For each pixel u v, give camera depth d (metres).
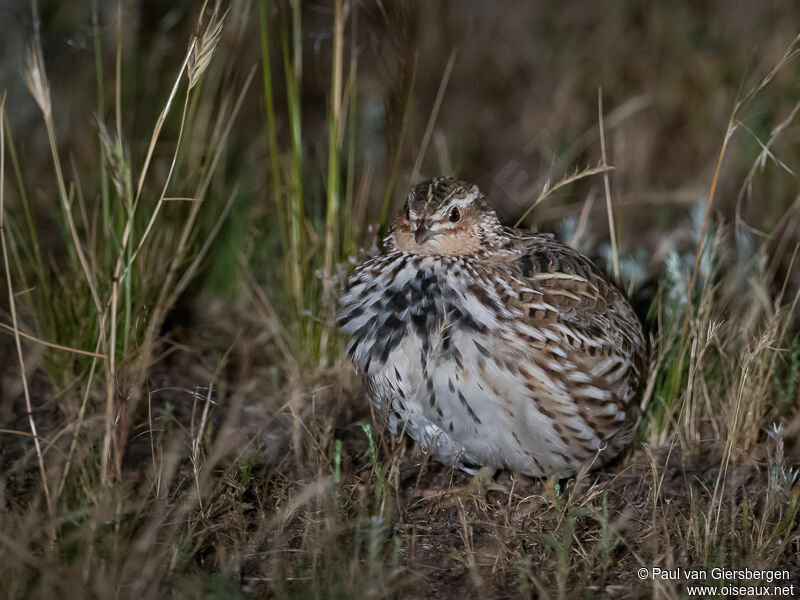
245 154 14.00
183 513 8.26
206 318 12.27
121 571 7.49
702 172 14.94
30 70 8.67
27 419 10.23
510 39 17.94
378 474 8.68
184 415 10.41
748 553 8.28
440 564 8.30
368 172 12.02
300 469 9.46
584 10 18.52
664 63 16.75
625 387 9.24
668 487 9.58
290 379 10.76
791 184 14.34
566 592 7.80
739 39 16.95
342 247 11.53
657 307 11.18
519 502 9.25
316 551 7.87
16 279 11.94
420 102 16.27
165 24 13.36
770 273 11.86
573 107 16.27
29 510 8.11
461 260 8.94
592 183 14.74
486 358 8.60
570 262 9.52
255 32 14.23
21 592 7.24
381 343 8.88
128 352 9.68
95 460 8.70
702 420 10.41
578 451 9.16
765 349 9.98
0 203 8.91
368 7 11.26
